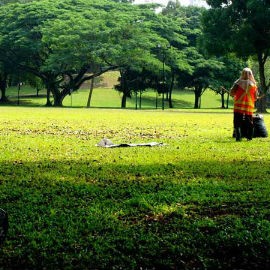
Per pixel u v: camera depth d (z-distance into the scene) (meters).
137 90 71.19
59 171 7.45
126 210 5.01
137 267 3.60
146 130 16.61
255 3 41.03
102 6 72.19
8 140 12.13
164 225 4.54
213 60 72.69
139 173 7.31
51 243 4.00
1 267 3.58
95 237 4.17
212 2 45.78
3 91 77.69
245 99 12.41
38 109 44.34
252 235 4.22
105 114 32.44
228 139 13.05
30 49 63.66
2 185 6.30
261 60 45.53
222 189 6.14
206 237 4.18
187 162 8.49
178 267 3.63
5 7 71.44
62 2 70.12
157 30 69.62
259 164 8.39
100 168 7.73
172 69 71.75
